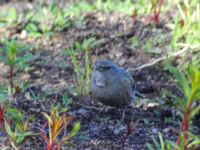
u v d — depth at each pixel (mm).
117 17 15172
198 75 8180
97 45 14148
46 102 11406
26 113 10773
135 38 14109
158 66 13156
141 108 11516
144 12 15148
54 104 11281
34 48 14430
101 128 10367
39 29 15234
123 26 14742
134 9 15047
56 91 12133
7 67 13602
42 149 9281
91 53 13969
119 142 9773
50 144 8609
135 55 13727
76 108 11258
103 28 14812
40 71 13461
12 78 12367
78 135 9930
